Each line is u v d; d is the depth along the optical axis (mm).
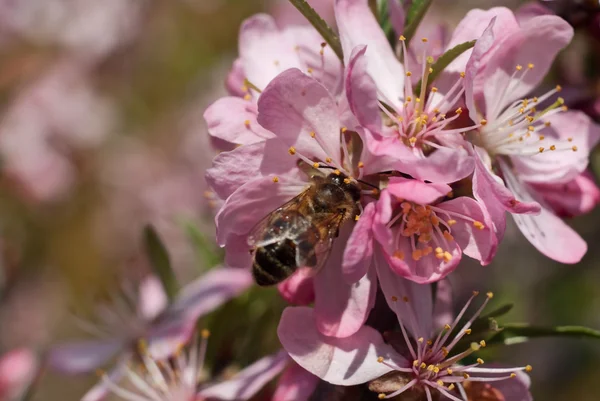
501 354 233
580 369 302
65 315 332
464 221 177
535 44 186
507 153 186
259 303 201
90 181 346
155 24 363
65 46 358
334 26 265
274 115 177
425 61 182
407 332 181
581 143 190
